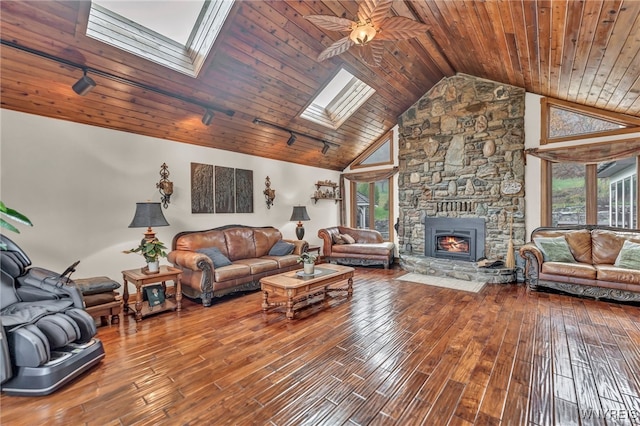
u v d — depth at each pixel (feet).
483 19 10.29
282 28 10.98
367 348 8.34
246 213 17.57
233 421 5.50
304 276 11.86
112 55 9.68
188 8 9.93
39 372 6.23
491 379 6.79
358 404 5.96
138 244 12.86
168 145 13.96
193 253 12.48
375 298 12.98
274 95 14.05
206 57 10.83
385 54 14.15
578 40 9.21
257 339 8.97
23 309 7.30
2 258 7.73
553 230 15.39
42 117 10.38
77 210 11.19
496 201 17.13
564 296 13.15
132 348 8.38
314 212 22.25
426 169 19.57
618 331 9.33
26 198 10.10
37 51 8.71
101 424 5.43
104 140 11.87
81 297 8.21
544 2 8.11
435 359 7.71
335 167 23.76
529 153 16.17
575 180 15.56
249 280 13.70
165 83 11.36
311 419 5.54
